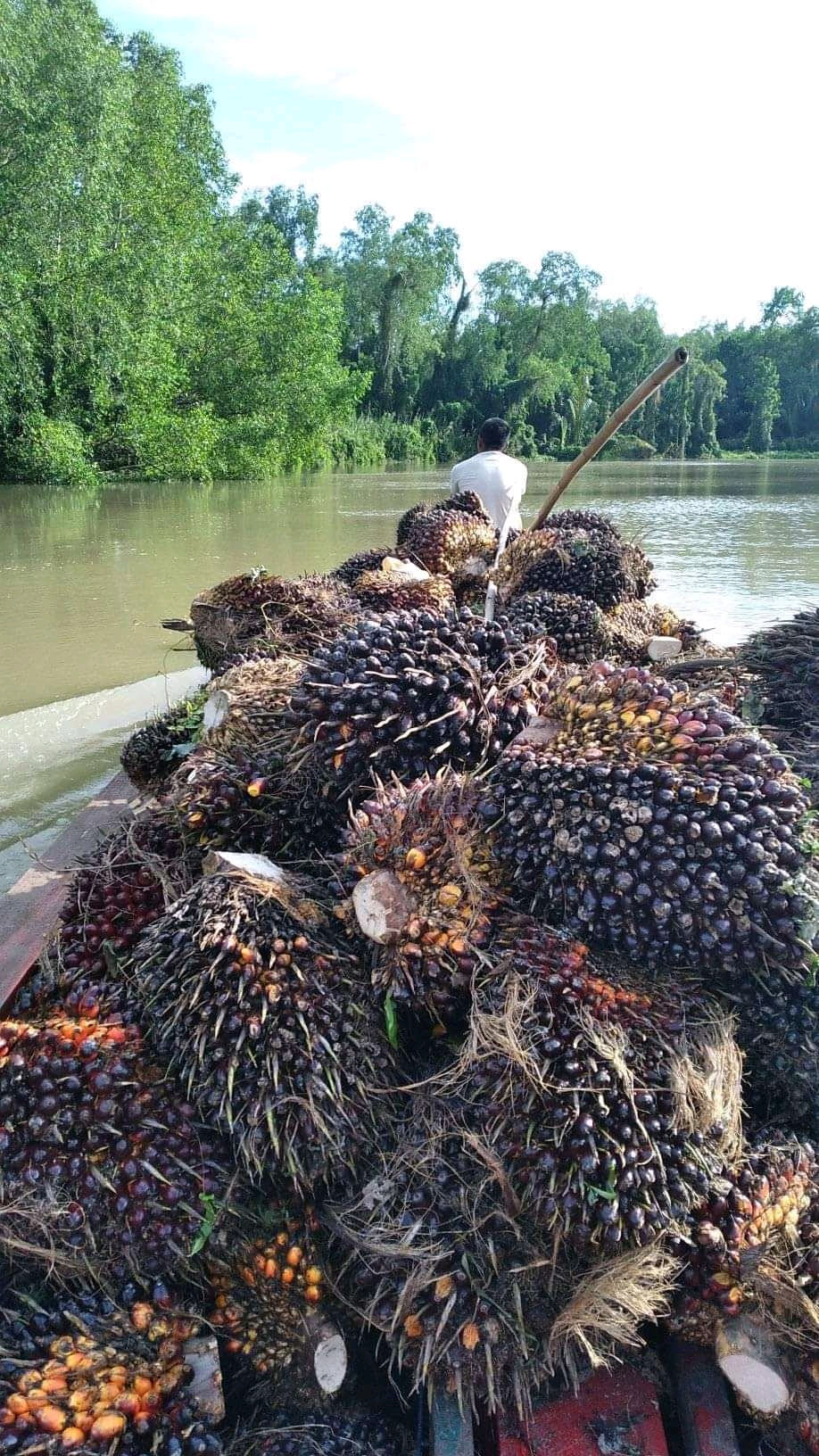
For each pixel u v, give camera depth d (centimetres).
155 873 240
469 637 254
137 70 3191
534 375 7556
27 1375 155
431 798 214
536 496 2678
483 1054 184
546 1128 172
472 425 7856
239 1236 180
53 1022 199
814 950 188
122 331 2527
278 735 261
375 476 3766
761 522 1877
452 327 8038
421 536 482
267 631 368
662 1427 166
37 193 2253
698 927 188
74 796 511
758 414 9425
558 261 7988
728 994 199
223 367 3262
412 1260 173
